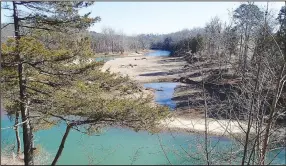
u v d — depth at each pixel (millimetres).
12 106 9719
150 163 13688
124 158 15242
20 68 9211
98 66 10102
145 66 68000
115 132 19359
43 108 9555
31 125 10914
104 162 14047
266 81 5812
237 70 5988
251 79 5965
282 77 5336
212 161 6543
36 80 9906
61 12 9547
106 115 9195
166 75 52094
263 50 5387
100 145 16031
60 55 8945
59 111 9352
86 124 10461
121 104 9352
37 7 9289
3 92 8906
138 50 136500
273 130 6074
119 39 117938
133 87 11281
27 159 9820
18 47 8203
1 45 8086
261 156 5488
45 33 9727
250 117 5605
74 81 9672
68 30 9906
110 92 10625
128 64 72062
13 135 16422
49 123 10844
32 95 9977
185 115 19000
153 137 18219
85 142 16875
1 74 8406
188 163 8258
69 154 15336
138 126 9609
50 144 17250
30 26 9562
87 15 9820
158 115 9633
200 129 17219
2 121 16969
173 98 30562
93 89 9883
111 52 111062
